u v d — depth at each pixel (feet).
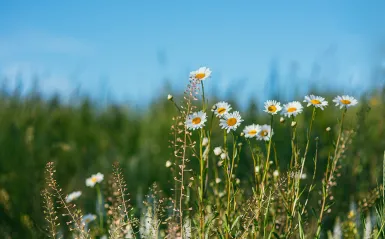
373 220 6.39
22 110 10.16
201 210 5.51
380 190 6.46
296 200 5.47
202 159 5.51
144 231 5.94
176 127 5.84
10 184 7.88
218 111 5.57
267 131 5.79
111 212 6.07
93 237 6.24
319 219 5.53
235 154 5.50
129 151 10.20
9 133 8.98
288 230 5.51
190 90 5.56
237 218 5.36
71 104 11.41
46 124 10.08
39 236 6.89
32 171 8.40
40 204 7.57
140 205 6.62
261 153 5.95
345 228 6.47
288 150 8.27
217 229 5.58
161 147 10.11
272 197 5.66
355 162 7.89
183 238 5.58
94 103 11.80
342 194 7.43
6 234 6.91
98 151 10.05
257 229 5.49
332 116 9.09
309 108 9.25
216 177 6.02
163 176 8.56
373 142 8.31
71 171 8.86
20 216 7.10
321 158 8.27
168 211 6.35
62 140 9.94
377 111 8.67
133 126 11.19
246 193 6.59
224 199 6.05
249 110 9.31
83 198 7.70
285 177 5.84
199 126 5.47
